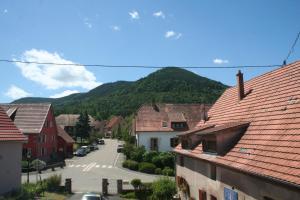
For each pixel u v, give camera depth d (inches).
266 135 610.2
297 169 450.6
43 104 2454.5
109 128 6338.6
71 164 2330.2
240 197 617.6
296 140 508.1
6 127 1040.2
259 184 544.4
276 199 494.9
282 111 624.7
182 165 1064.2
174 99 5748.0
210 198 789.9
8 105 2437.3
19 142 1057.5
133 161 2121.1
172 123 2341.3
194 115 2443.4
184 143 1035.9
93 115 7135.8
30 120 2325.3
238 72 896.3
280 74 768.9
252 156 592.7
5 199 891.4
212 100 5324.8
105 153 3100.4
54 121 2593.5
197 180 894.4
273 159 524.1
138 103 7007.9
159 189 1163.9
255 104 773.3
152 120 2374.5
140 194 1310.3
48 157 2432.3
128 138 3016.7
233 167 615.5
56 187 1374.3
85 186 1510.8
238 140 706.8
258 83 860.0
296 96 623.5
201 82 6973.4
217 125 906.7
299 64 715.4
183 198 1038.4
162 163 1972.2
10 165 1025.5
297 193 443.8
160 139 2305.6
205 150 828.6
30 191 1135.0
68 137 2908.5
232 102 942.4
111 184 1556.3
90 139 4018.2
